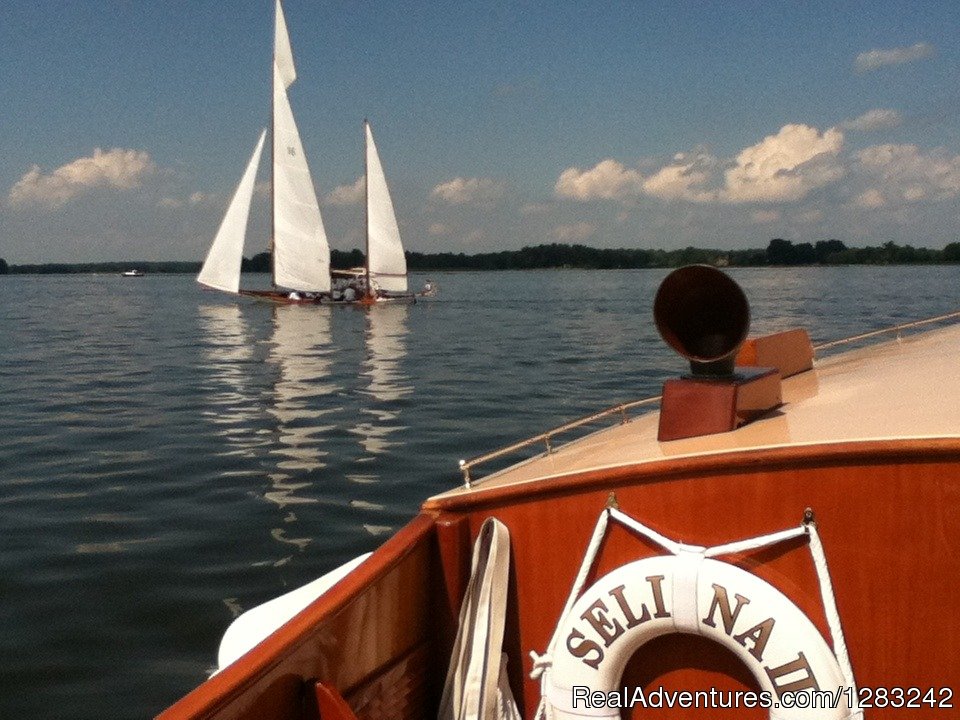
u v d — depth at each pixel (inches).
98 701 194.5
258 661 87.0
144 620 236.5
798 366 183.5
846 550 94.1
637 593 96.8
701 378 118.6
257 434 511.5
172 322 1685.5
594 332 1360.7
